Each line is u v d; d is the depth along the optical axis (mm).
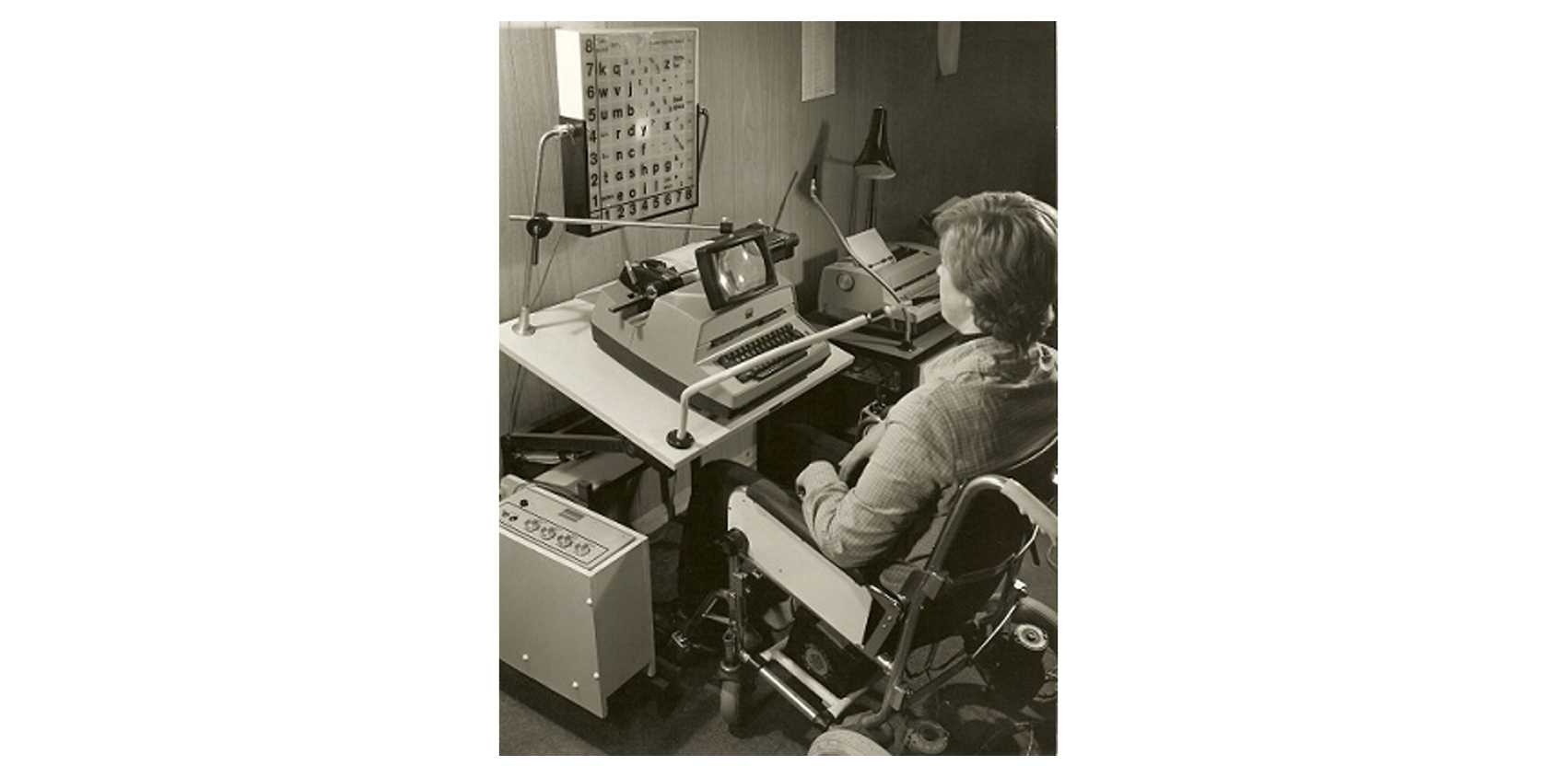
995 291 2373
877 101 2537
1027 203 2393
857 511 2305
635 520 2949
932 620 2355
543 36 2613
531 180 2703
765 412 2584
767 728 2602
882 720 2453
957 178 2490
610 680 2605
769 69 2607
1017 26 2412
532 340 2709
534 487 2750
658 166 2738
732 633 2562
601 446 2684
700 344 2559
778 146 2654
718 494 2588
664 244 2883
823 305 2789
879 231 2682
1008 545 2346
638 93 2654
